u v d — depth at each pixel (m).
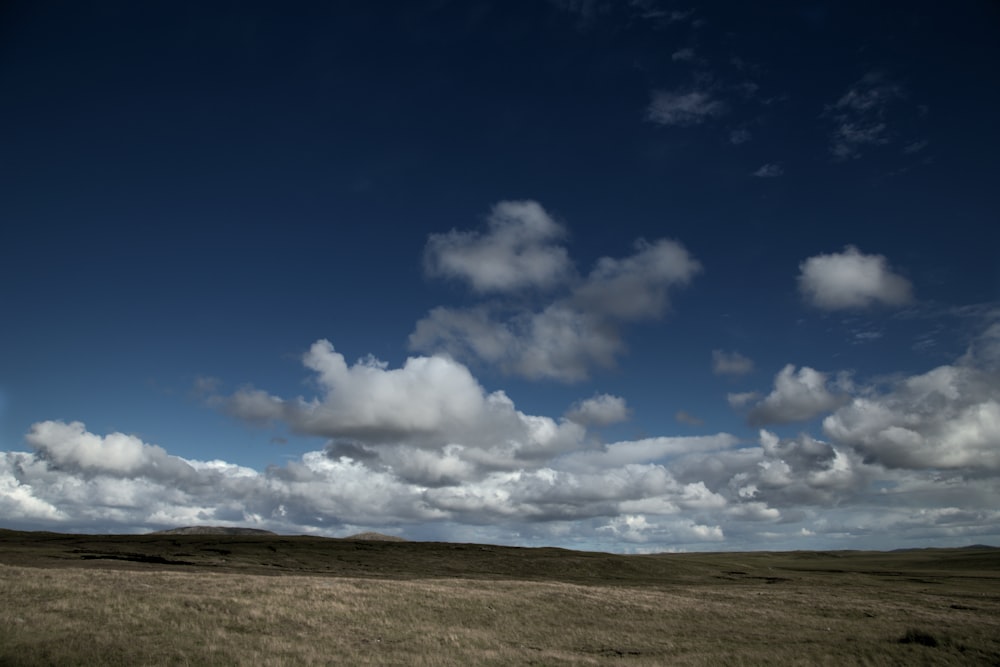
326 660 24.53
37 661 20.95
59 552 84.81
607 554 116.12
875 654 30.75
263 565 83.75
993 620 44.00
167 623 28.36
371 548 111.75
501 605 42.22
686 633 37.44
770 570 110.94
